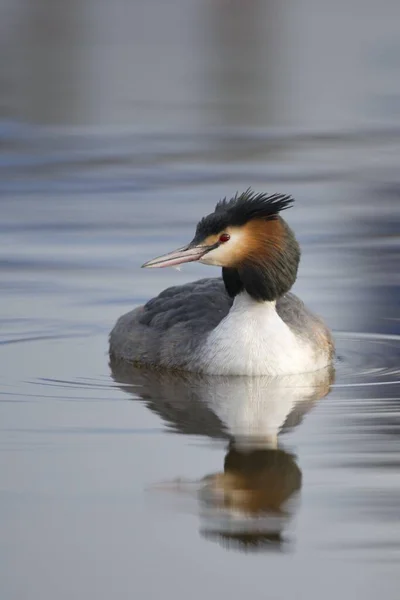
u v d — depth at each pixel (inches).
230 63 1756.9
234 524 398.9
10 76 1612.9
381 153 1160.8
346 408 524.1
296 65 1739.7
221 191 991.6
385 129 1291.8
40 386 561.3
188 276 761.6
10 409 522.3
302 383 570.6
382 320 679.7
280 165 1106.1
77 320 676.1
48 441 477.7
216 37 2011.6
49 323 670.5
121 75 1642.5
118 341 623.2
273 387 562.9
